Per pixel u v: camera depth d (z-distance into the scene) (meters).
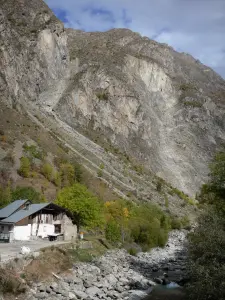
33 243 48.88
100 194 102.31
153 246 72.75
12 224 52.00
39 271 35.75
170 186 179.38
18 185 83.00
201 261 31.94
